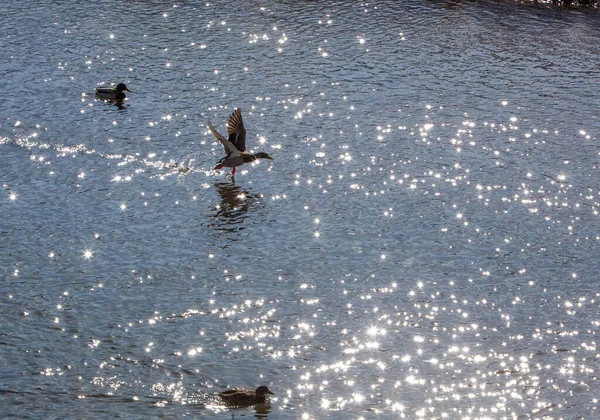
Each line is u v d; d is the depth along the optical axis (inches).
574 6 2320.4
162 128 1649.9
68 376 970.1
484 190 1423.5
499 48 2039.9
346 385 963.3
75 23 2187.5
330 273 1189.7
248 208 1375.5
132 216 1347.2
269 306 1110.4
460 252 1243.2
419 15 2269.9
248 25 2187.5
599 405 928.3
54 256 1221.7
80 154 1546.5
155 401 932.0
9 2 2332.7
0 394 935.7
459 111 1712.6
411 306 1111.6
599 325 1070.4
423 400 940.6
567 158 1529.3
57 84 1830.7
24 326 1056.8
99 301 1114.7
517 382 968.9
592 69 1914.4
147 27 2166.6
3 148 1557.6
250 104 1743.4
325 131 1632.6
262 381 969.5
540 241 1269.7
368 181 1457.9
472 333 1056.8
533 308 1106.7
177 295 1134.4
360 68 1924.2
